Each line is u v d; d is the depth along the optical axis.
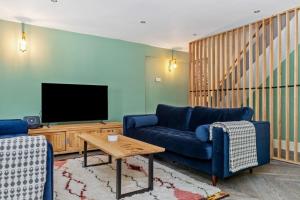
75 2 3.02
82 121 4.29
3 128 2.75
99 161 3.28
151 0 2.97
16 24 3.77
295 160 3.36
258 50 3.82
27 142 1.46
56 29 4.14
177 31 4.34
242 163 2.47
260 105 4.24
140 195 2.14
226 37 4.30
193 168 2.83
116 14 3.45
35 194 1.50
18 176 1.45
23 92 3.83
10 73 3.71
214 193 2.20
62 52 4.21
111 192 2.21
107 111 4.48
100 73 4.66
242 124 2.55
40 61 3.98
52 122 3.88
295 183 2.53
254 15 3.53
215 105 4.54
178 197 2.11
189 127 3.54
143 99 5.33
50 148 1.58
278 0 2.98
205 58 4.75
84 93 4.21
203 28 4.17
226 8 3.23
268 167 3.14
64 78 4.23
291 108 4.18
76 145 3.82
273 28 3.62
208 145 2.44
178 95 6.10
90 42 4.53
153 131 3.41
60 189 2.28
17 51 3.77
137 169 2.92
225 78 4.35
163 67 5.79
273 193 2.25
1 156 1.39
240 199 2.11
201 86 4.86
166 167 3.01
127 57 5.06
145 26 4.04
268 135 2.90
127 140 2.69
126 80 5.05
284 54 3.91
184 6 3.15
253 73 4.07
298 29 3.51
